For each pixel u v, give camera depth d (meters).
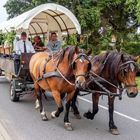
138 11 19.52
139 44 26.05
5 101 11.61
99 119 9.32
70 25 13.10
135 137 7.74
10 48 12.75
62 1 23.64
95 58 8.24
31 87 11.73
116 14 25.20
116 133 7.91
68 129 8.20
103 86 7.91
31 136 7.70
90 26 23.22
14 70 11.40
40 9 11.59
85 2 23.02
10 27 12.73
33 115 9.68
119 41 25.31
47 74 8.44
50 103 11.27
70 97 8.31
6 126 8.50
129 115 9.92
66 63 8.05
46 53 10.09
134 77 7.19
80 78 7.39
